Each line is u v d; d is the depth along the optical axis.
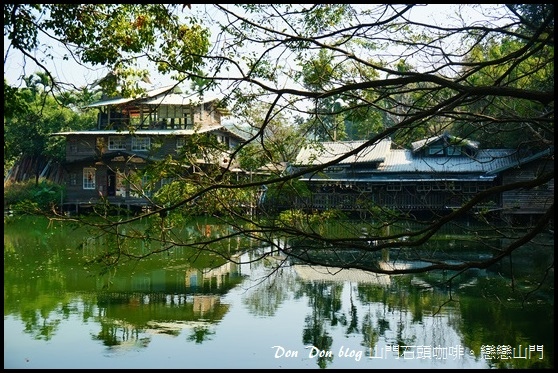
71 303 12.53
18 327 10.47
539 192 28.17
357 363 8.55
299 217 5.54
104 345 9.39
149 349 9.22
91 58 8.23
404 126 4.92
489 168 31.50
